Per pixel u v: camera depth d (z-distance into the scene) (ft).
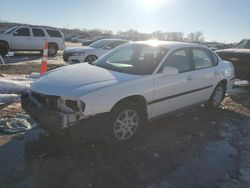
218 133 17.28
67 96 12.98
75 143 14.57
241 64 28.81
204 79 19.48
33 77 29.35
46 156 13.21
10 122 16.66
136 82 14.83
